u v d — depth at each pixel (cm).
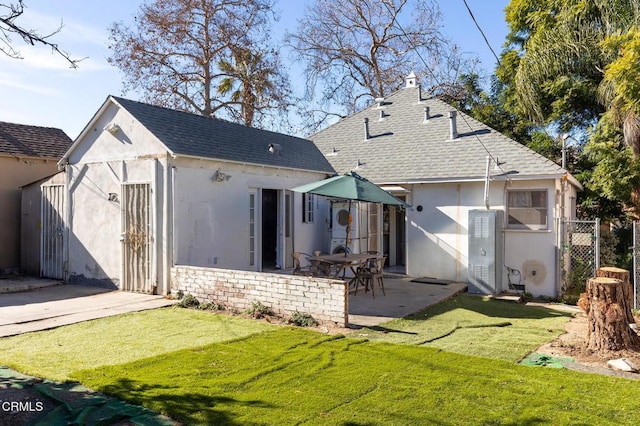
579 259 1204
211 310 905
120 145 1120
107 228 1142
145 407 443
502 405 454
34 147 1622
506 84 2052
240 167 1202
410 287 1207
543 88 1716
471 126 1480
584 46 1516
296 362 576
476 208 1280
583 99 1662
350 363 575
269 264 1485
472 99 2384
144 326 776
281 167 1315
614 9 1410
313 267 1062
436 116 1614
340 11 2892
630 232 1488
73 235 1217
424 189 1366
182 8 2519
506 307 1012
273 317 838
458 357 606
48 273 1298
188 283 980
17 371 548
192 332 738
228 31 2595
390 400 464
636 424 414
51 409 442
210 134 1232
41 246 1318
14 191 1516
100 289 1126
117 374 529
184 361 579
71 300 990
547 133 1808
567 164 1698
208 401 457
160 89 2564
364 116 1808
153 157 1056
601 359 614
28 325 771
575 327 818
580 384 510
